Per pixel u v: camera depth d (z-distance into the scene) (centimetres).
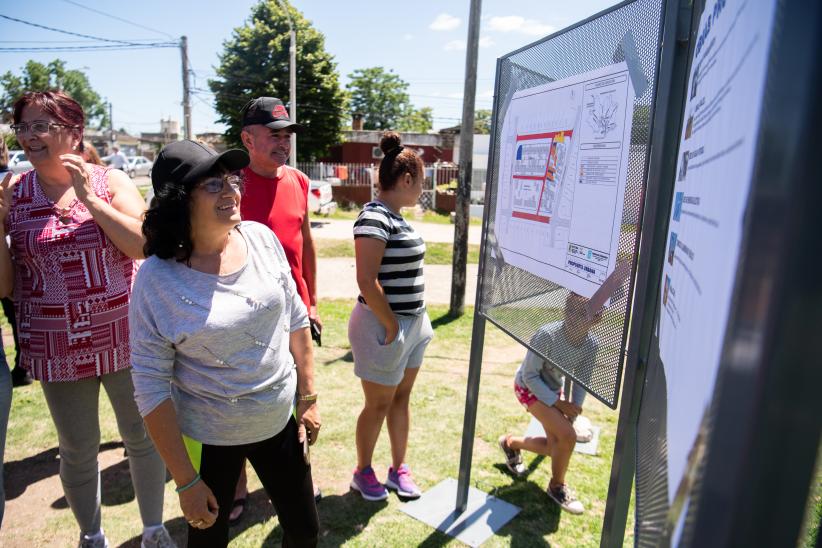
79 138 213
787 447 38
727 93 62
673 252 102
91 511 231
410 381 284
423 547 252
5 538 256
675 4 121
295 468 189
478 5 573
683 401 67
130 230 206
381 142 262
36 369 209
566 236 175
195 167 158
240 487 276
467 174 610
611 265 150
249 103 265
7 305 382
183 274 164
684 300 79
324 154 2783
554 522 272
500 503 284
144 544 235
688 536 44
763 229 38
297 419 197
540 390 275
